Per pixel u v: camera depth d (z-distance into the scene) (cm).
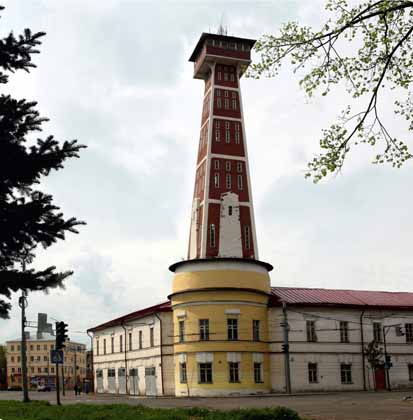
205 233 7194
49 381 13512
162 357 6231
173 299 5953
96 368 8269
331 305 6228
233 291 5738
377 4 1766
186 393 5644
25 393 4534
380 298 6856
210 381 5575
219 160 7544
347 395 5072
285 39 1878
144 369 6638
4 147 1313
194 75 8312
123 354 7300
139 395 6569
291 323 6050
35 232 1337
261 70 1942
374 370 6281
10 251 1361
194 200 7650
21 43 1372
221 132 7681
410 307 6581
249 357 5703
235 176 7538
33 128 1387
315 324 6159
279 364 5916
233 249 7188
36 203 1321
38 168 1351
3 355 14988
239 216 7362
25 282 1334
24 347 4644
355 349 6259
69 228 1373
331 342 6166
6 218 1301
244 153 7681
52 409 3080
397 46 1788
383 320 6475
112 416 2494
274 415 2194
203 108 8150
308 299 6356
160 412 2545
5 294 1345
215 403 4259
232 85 7956
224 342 5638
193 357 5659
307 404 3819
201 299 5734
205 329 5694
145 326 6700
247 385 5625
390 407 3350
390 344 6425
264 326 5944
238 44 7950
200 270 5800
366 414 2845
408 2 1722
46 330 4834
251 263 5922
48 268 1376
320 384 6003
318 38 1847
